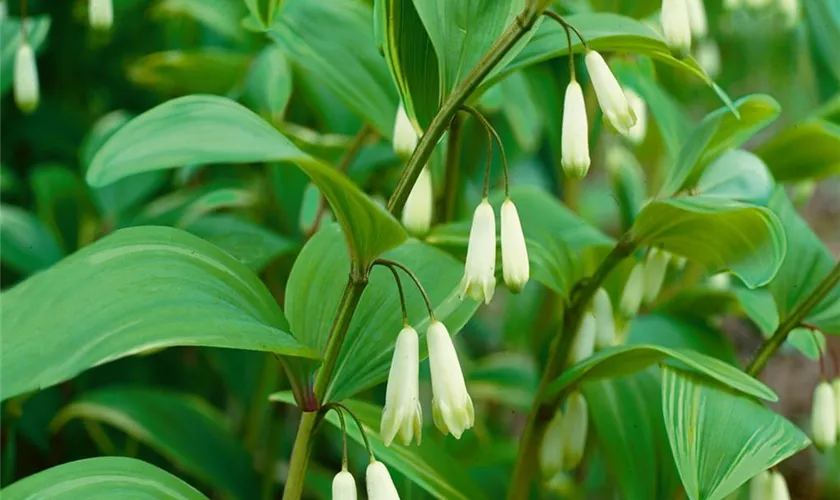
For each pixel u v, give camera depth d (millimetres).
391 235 406
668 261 518
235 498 586
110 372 710
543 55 448
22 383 381
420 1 431
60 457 682
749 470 444
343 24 524
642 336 568
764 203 476
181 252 419
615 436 513
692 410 458
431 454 492
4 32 583
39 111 804
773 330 533
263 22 465
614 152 645
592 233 537
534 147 812
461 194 654
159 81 700
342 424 428
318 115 638
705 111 960
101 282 403
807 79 880
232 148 384
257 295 423
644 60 583
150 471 433
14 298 396
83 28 806
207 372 782
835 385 497
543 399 489
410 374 414
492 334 998
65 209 697
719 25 843
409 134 482
